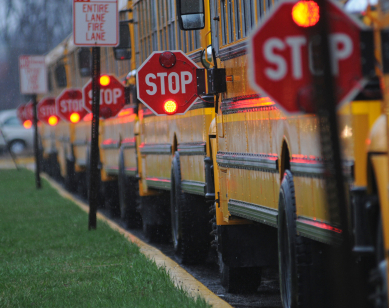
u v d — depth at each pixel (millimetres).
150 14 33719
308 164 14750
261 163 18078
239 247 21484
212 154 23641
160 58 25906
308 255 15672
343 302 13656
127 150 40094
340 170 11266
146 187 34812
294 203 15953
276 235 21531
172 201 29578
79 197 60500
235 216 21453
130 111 39219
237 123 20234
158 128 32406
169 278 23062
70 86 64812
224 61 21516
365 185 12516
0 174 81625
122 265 26156
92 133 37250
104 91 40906
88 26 35188
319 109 11047
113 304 19797
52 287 22891
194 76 25891
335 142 11109
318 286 15617
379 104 12516
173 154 29812
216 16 22453
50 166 81250
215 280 25156
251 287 22641
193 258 27828
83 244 32156
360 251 12492
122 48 38062
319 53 10930
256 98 18391
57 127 74688
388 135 11250
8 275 25203
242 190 20031
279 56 11102
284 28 11094
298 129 15398
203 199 27781
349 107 12656
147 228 34625
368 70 11164
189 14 23953
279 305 21062
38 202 52281
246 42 18844
